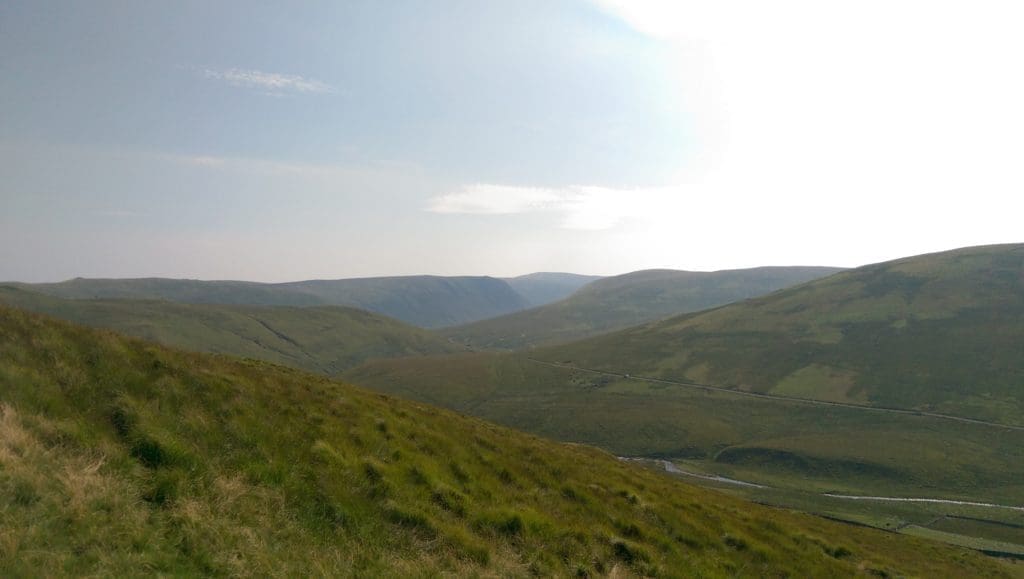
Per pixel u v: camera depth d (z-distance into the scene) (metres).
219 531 13.05
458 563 15.35
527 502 21.50
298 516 15.14
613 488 27.20
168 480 14.02
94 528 11.52
